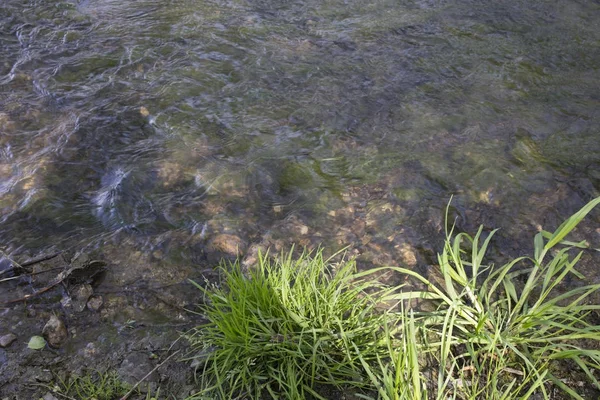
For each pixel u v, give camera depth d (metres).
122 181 2.92
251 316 2.13
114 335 2.23
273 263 2.49
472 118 3.41
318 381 2.04
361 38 4.15
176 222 2.71
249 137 3.24
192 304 2.35
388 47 4.05
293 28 4.26
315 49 4.02
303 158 3.11
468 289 2.23
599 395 2.03
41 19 4.33
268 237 2.63
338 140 3.24
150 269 2.49
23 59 3.85
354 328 2.14
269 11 4.49
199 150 3.14
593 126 3.36
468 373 2.10
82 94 3.55
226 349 2.08
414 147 3.19
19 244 2.59
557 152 3.17
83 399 2.00
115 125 3.30
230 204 2.82
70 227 2.69
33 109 3.39
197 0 4.64
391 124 3.36
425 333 2.14
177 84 3.64
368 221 2.73
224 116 3.39
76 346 2.19
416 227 2.70
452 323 2.06
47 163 3.02
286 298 2.11
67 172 2.98
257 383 2.00
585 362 2.05
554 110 3.49
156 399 1.99
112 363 2.12
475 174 3.01
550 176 3.01
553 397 2.02
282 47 4.03
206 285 2.37
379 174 3.01
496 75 3.78
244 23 4.31
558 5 4.57
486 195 2.88
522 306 2.31
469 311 2.21
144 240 2.62
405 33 4.21
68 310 2.31
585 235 2.67
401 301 2.19
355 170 3.04
